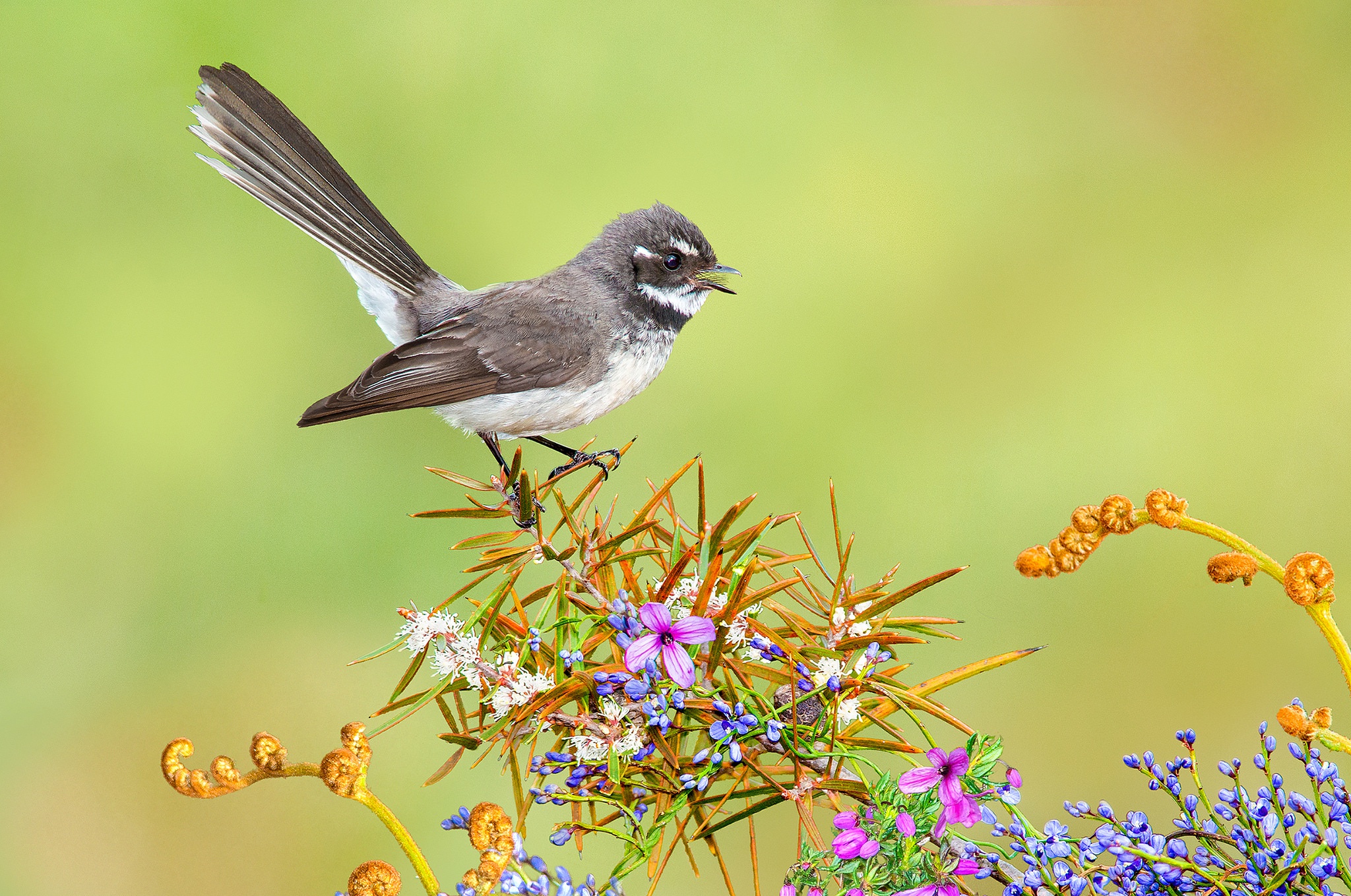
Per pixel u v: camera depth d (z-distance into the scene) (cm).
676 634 231
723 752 230
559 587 242
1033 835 218
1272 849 221
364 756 222
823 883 220
